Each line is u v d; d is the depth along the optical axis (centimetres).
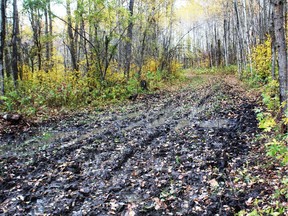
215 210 454
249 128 851
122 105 1469
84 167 643
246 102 1234
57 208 479
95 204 490
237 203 464
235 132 833
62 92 1424
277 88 1077
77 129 988
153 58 2786
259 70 1705
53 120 1122
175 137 830
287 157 428
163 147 751
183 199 493
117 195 518
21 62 2067
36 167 651
